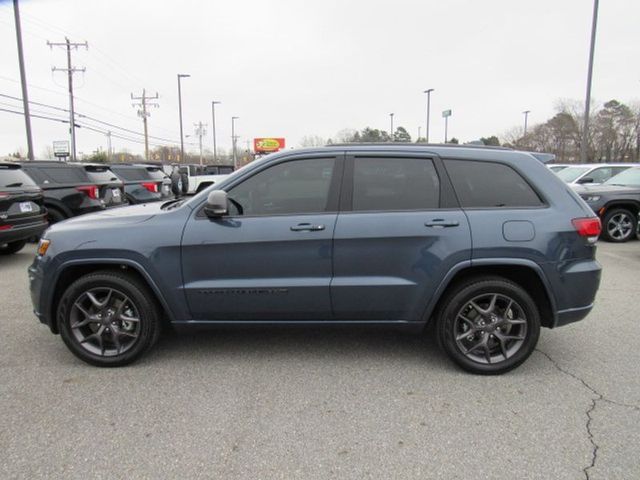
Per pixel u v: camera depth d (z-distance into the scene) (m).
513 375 3.61
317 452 2.65
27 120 18.72
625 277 6.70
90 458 2.60
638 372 3.66
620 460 2.58
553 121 54.31
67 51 34.31
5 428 2.88
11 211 7.11
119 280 3.63
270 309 3.64
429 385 3.45
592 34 20.38
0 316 5.01
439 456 2.62
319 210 3.59
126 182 12.34
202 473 2.48
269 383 3.48
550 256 3.47
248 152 89.00
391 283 3.54
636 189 9.81
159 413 3.06
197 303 3.64
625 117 51.00
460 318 3.62
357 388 3.40
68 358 3.93
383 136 61.19
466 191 3.60
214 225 3.58
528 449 2.68
